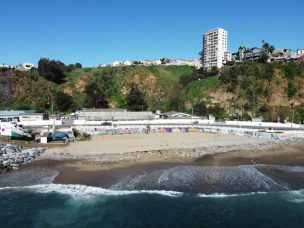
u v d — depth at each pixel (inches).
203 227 1469.0
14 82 6318.9
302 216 1572.3
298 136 3681.1
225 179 2022.6
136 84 7121.1
